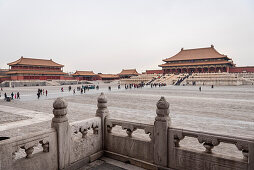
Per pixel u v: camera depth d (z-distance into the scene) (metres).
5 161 3.62
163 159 4.84
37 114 18.78
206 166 4.25
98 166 5.42
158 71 135.00
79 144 5.40
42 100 32.28
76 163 5.21
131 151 5.56
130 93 46.12
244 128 12.67
